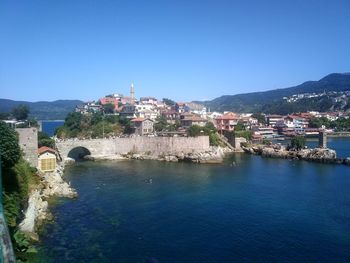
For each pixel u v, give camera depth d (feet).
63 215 250.57
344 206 281.74
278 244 203.21
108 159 553.64
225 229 227.20
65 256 181.88
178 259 182.60
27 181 246.27
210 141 639.35
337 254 190.29
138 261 179.22
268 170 458.09
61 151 521.65
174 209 271.49
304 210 270.46
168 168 470.80
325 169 467.93
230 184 365.81
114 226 230.07
